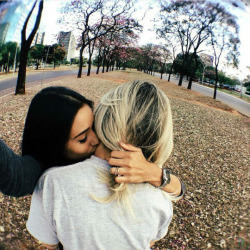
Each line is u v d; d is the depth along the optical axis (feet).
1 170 1.50
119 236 1.90
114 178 1.91
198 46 19.40
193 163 8.99
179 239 5.32
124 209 1.88
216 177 7.88
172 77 45.29
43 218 1.92
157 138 2.02
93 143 2.03
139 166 1.90
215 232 4.82
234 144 10.78
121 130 1.93
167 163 9.25
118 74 23.93
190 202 6.68
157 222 2.09
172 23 15.53
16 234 3.11
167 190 2.27
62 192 1.82
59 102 1.79
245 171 8.23
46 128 1.79
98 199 1.82
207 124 13.66
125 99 1.96
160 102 2.03
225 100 20.65
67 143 1.86
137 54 20.88
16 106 11.07
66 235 1.86
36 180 1.87
